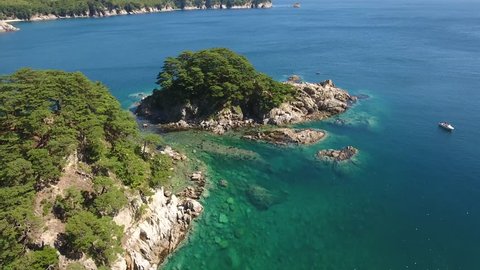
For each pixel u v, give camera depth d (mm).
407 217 75938
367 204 80062
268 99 118188
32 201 56719
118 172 69812
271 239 69812
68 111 73500
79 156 69625
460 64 186875
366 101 138875
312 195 83188
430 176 89438
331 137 109312
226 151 101625
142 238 64188
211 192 83062
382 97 143500
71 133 68562
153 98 125188
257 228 72438
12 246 50562
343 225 73875
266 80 121375
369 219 75562
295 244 68812
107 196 60625
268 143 105688
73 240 54281
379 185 86438
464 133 111375
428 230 72312
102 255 56438
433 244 68812
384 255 66438
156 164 79875
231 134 111875
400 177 89250
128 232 62750
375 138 108938
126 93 149500
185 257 64938
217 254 65812
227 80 118688
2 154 59906
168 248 66438
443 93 146625
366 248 68062
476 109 129750
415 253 66812
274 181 88312
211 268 62906
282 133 108375
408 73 174250
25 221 52469
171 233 68625
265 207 78688
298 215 76500
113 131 82000
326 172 91812
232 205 78875
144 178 71562
